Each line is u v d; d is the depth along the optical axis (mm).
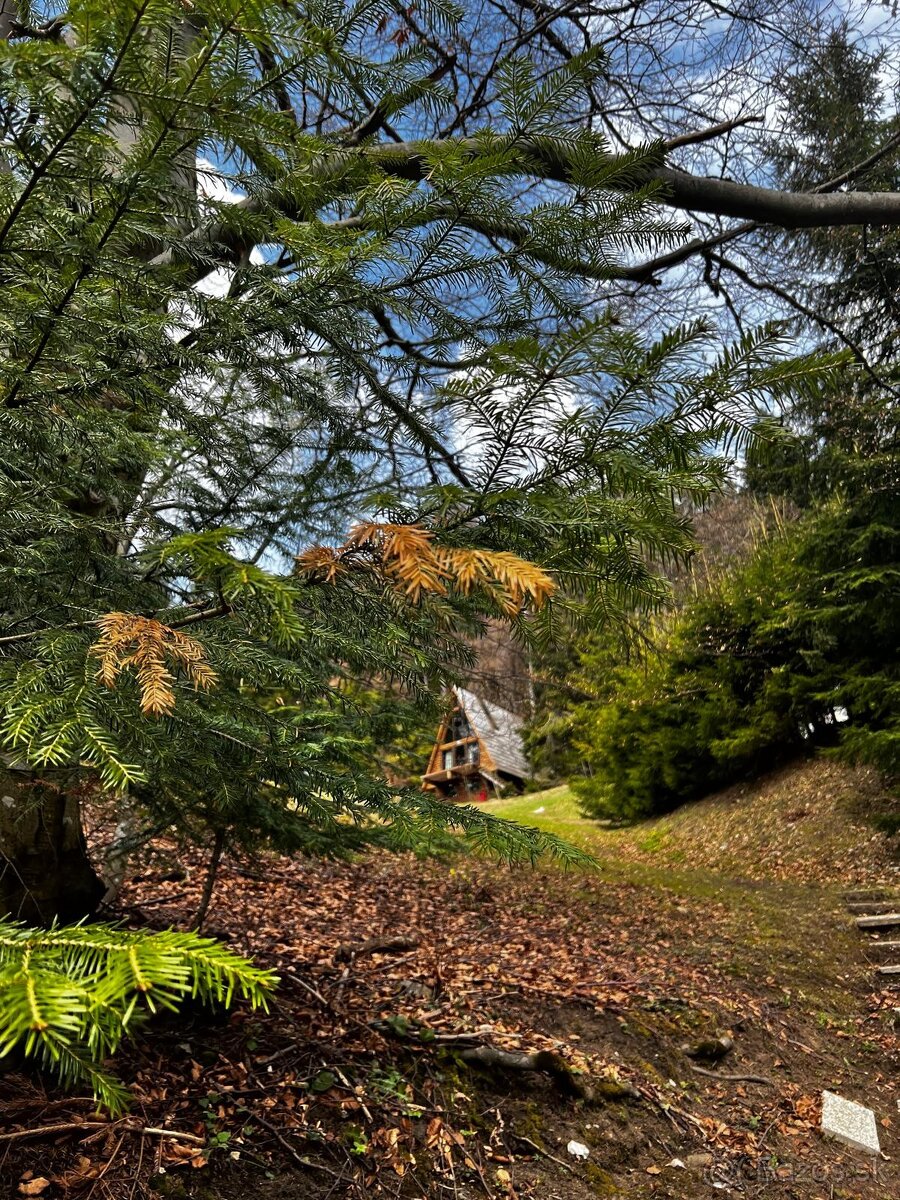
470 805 1699
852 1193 3092
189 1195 1986
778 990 4988
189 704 1360
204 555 856
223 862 5355
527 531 1080
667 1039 3869
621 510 1085
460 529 1104
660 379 999
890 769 8133
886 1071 4277
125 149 1183
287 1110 2441
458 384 1023
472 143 1349
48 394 1253
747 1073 3812
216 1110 2334
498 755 18188
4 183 1005
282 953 3865
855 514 8602
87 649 1092
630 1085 3287
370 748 2941
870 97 5570
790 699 11031
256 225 1312
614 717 12531
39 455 1382
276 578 982
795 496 9430
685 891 7703
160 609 1519
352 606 1253
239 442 1896
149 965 488
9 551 1386
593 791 13305
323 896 5598
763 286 5758
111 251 1136
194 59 934
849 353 987
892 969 5664
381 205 1271
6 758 1557
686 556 1188
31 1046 427
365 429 1919
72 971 505
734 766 11844
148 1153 2078
